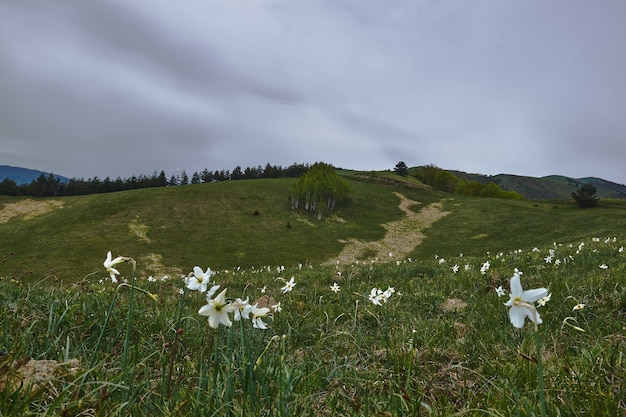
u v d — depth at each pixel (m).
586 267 11.47
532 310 2.00
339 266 17.84
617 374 3.91
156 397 3.54
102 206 85.50
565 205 102.12
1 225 76.88
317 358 4.93
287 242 76.19
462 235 80.44
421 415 3.45
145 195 93.62
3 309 5.48
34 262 58.12
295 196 100.00
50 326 4.90
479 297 8.88
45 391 2.98
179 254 66.44
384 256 70.44
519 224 82.38
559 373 4.03
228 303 2.85
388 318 7.38
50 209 87.50
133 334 5.70
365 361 4.96
